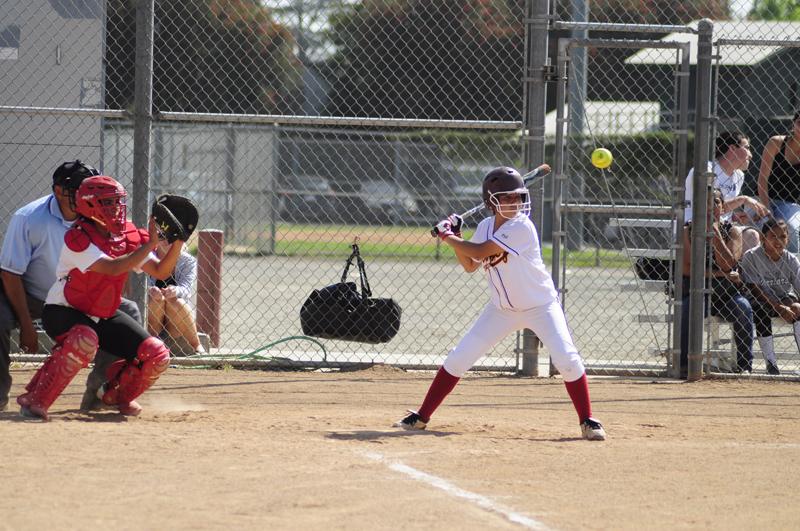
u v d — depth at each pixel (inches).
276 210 2600.9
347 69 2733.8
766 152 1014.4
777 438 630.5
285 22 2640.3
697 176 879.1
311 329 905.5
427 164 2755.9
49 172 1037.2
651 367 935.7
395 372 903.1
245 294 1486.2
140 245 626.8
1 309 642.2
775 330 1211.2
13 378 805.2
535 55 892.0
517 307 610.5
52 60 1031.6
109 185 585.6
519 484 475.8
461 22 2613.2
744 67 1731.1
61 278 615.2
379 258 2486.5
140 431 568.4
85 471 464.8
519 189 605.3
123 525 385.4
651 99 2057.1
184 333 940.0
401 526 399.5
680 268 903.7
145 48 865.5
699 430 658.2
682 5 2425.0
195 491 438.3
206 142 2506.2
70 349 598.5
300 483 458.9
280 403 737.0
